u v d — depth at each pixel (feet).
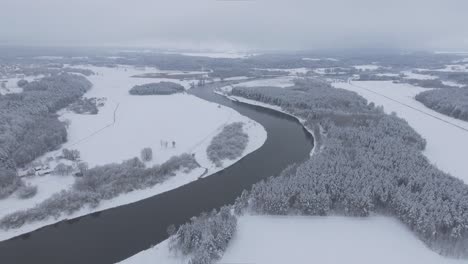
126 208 303.68
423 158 363.76
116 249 249.96
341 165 333.21
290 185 294.87
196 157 408.87
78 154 386.93
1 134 395.34
